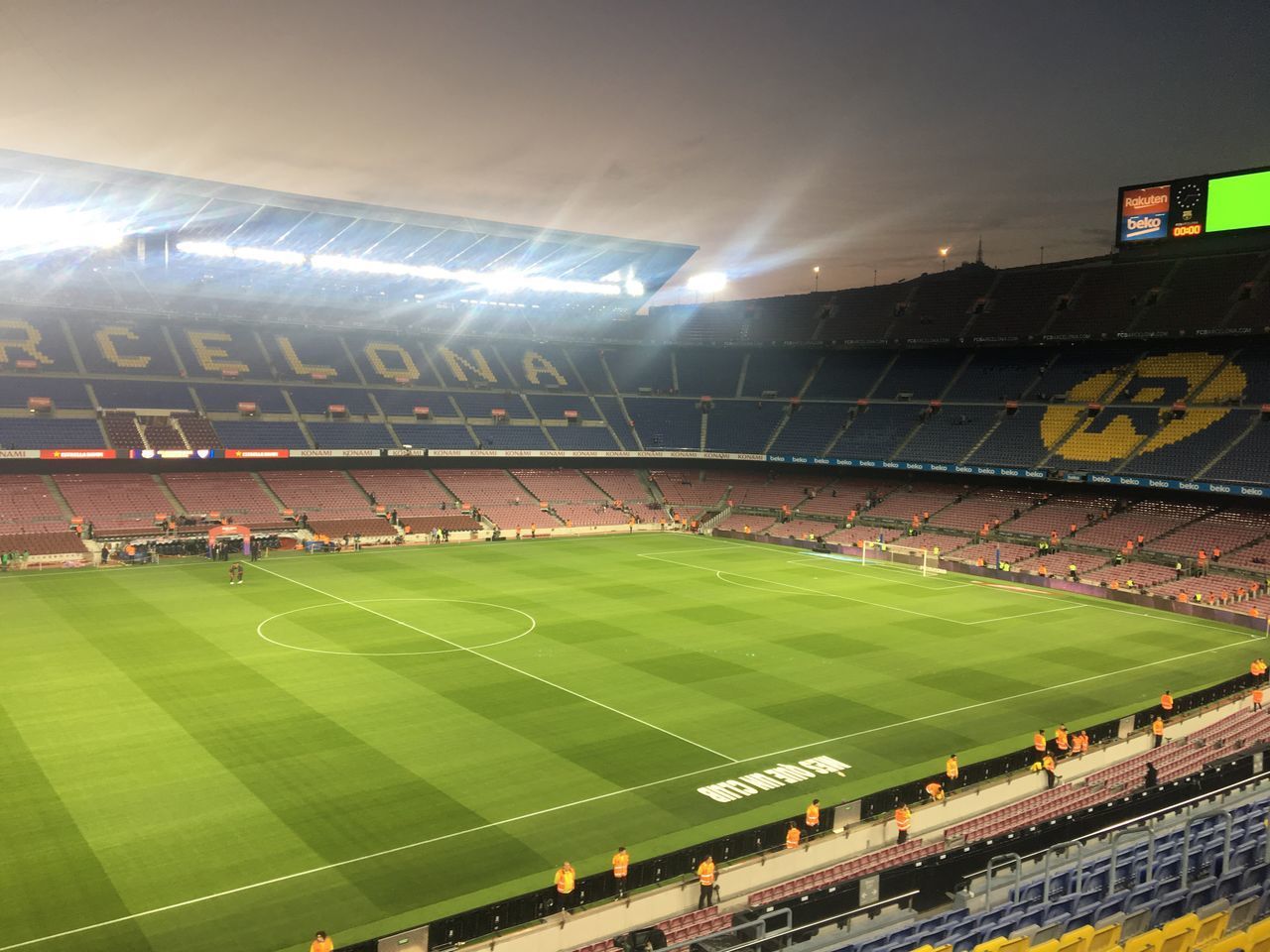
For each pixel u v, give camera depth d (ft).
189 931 67.92
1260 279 254.27
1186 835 56.65
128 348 274.36
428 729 110.42
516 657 141.79
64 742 102.22
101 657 134.00
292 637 149.07
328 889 74.59
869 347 311.47
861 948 52.70
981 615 182.70
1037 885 59.31
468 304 337.31
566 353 355.97
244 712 113.60
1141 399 260.42
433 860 79.97
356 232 263.08
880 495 293.64
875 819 89.10
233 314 297.94
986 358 306.14
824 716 119.85
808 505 299.79
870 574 226.38
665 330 362.12
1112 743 110.73
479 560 231.30
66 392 251.60
